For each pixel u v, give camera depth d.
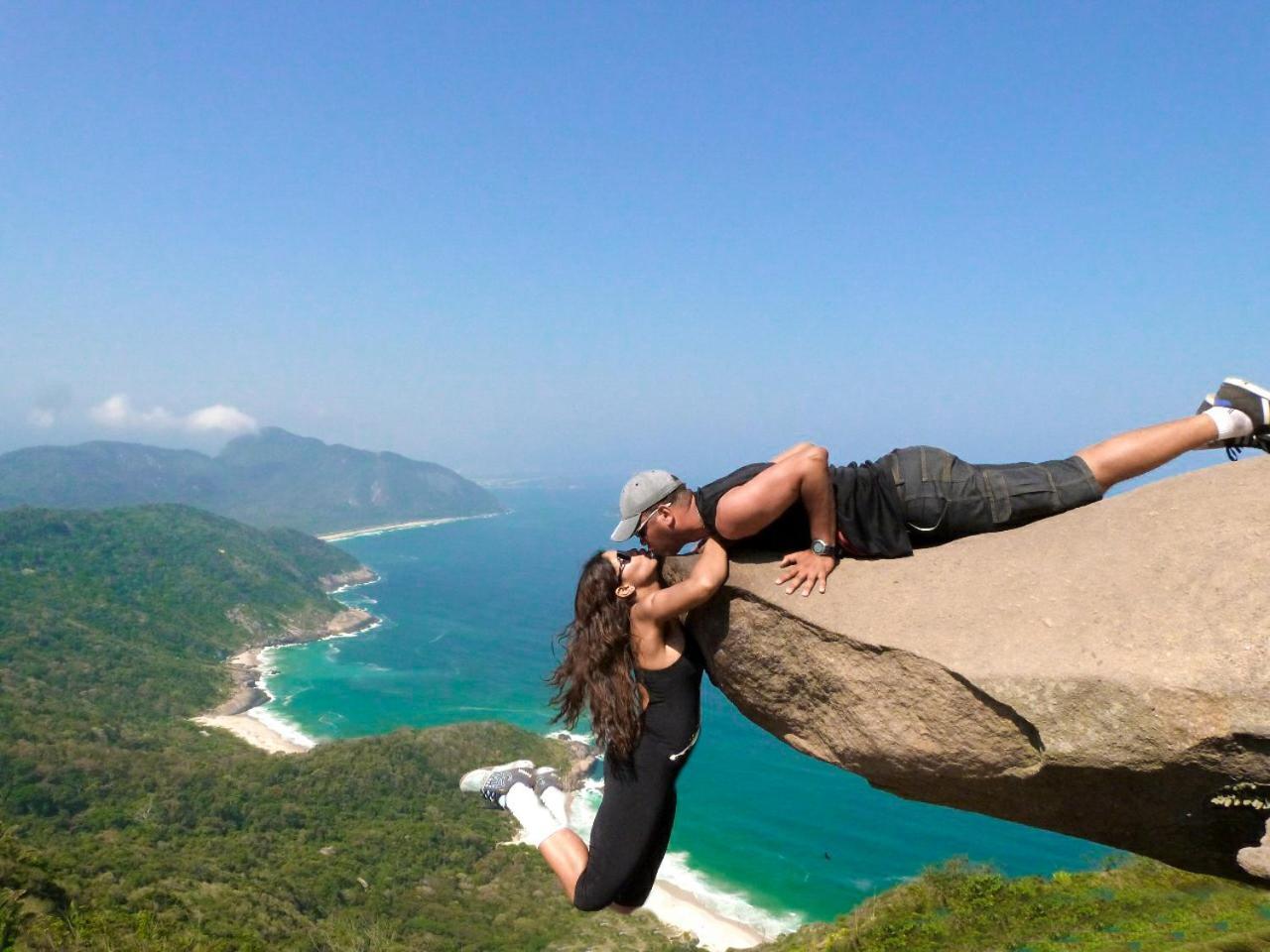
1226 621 3.22
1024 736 3.66
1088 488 4.18
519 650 156.62
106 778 78.69
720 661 4.65
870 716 4.11
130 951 36.75
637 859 4.41
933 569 4.17
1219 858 3.81
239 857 64.25
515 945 54.06
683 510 4.27
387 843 70.25
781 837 69.75
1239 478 3.84
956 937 22.50
